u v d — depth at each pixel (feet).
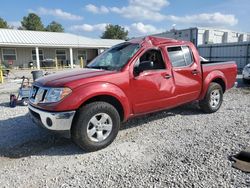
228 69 20.63
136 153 12.40
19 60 81.30
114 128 13.38
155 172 10.32
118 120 13.55
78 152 12.85
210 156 11.57
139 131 15.80
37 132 16.20
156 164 11.05
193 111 20.39
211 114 19.49
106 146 13.19
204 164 10.82
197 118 18.40
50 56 87.81
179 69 16.44
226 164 10.75
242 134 14.48
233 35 84.33
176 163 11.03
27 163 11.74
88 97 12.34
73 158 12.16
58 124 12.03
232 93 30.17
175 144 13.33
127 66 13.99
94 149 12.76
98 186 9.46
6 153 12.96
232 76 21.13
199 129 15.80
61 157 12.32
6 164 11.69
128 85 13.85
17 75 65.87
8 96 32.42
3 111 22.62
